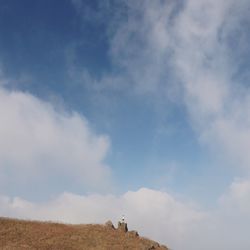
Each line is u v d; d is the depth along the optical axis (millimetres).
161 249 56219
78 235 54562
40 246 48281
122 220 61375
